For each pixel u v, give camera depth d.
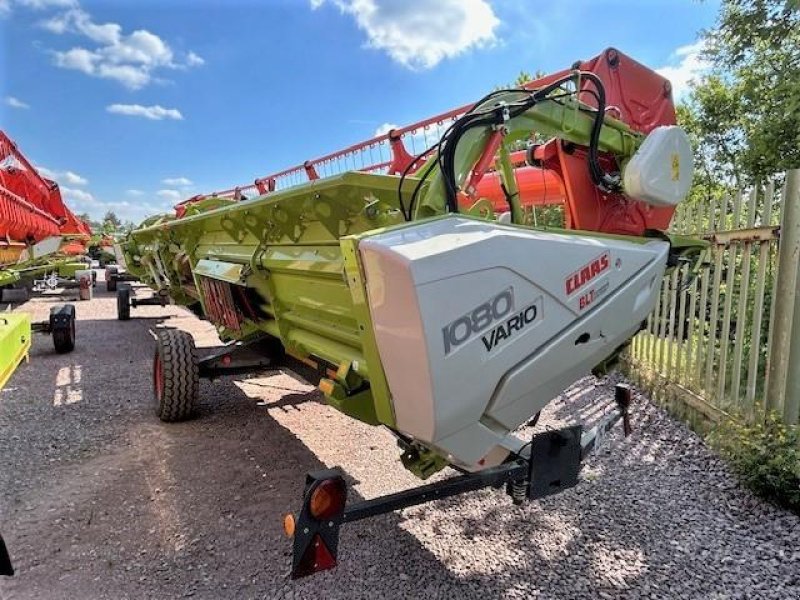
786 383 3.54
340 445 4.08
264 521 3.02
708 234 4.28
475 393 1.85
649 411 4.74
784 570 2.55
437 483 2.19
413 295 1.66
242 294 3.98
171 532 2.91
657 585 2.46
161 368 4.45
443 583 2.47
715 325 4.20
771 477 3.08
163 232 5.98
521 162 3.46
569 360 2.14
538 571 2.56
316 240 2.85
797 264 3.46
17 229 8.05
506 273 1.87
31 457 3.86
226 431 4.36
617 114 2.88
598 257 2.19
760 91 6.85
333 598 2.38
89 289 13.50
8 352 3.71
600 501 3.20
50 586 2.46
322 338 3.07
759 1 6.36
